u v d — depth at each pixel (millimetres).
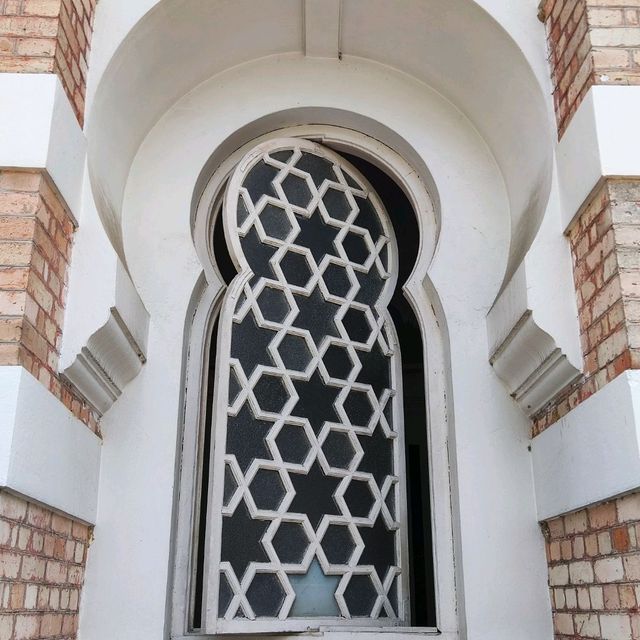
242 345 3562
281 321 3686
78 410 2965
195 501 3367
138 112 3609
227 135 3820
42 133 2705
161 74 3615
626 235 2715
